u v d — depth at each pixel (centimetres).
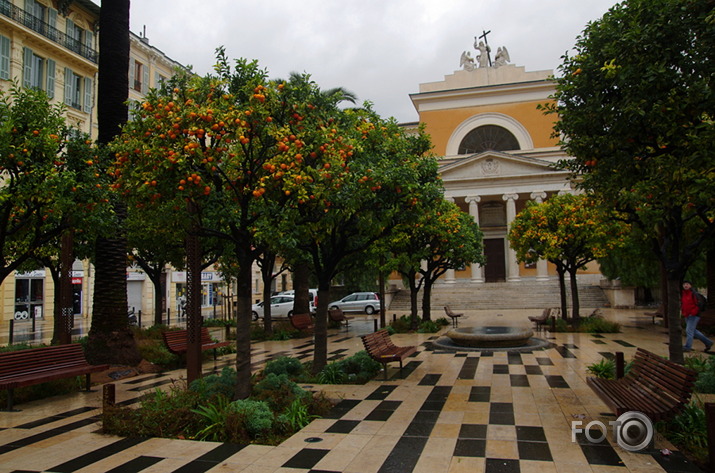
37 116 801
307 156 667
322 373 860
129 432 582
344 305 2853
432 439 541
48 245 1120
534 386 791
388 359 870
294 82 699
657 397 524
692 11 620
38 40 2348
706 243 1274
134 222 1023
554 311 2586
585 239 1577
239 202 635
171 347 1046
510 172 3822
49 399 789
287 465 473
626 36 636
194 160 575
